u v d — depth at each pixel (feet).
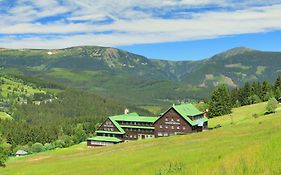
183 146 300.81
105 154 352.90
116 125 581.53
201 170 115.14
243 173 100.78
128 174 181.78
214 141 291.17
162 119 549.54
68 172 264.31
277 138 131.85
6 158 297.94
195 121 537.24
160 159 229.86
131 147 373.61
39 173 284.41
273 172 96.02
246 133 305.94
